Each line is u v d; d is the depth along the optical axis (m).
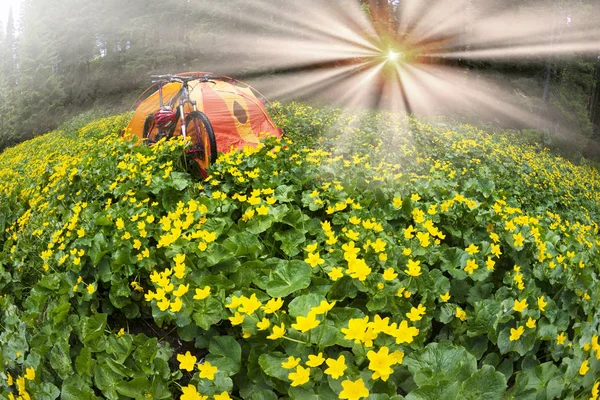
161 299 2.25
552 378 2.03
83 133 17.48
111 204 3.58
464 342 2.23
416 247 2.56
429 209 2.92
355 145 8.30
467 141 9.98
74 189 3.99
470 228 2.97
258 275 2.49
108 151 4.62
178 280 2.39
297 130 10.52
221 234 2.80
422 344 2.14
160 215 3.56
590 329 2.24
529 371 2.07
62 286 2.63
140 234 2.77
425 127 11.05
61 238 2.99
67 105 42.44
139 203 3.32
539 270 2.53
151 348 2.17
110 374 2.08
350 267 2.12
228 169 3.90
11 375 2.48
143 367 2.10
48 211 3.86
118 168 4.02
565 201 9.40
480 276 2.44
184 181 3.66
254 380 2.05
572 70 22.03
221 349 2.12
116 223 2.89
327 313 2.14
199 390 1.97
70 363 2.18
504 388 1.84
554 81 22.22
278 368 1.94
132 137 4.73
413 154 7.91
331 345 1.98
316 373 1.89
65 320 2.40
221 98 6.61
